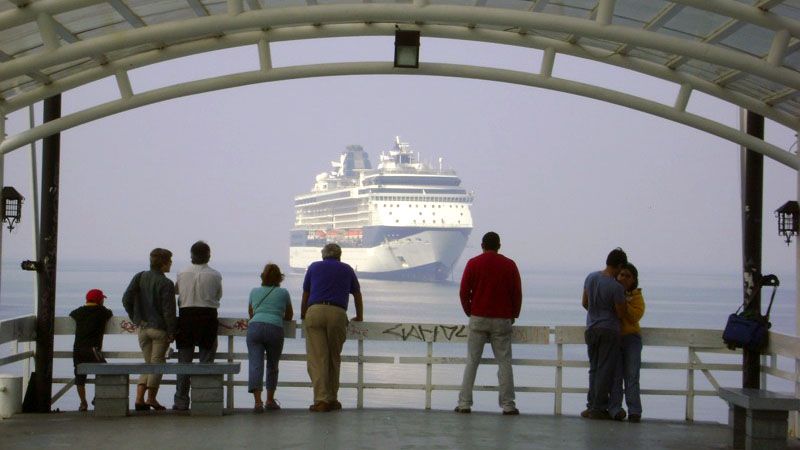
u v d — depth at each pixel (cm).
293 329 1653
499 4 1544
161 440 1334
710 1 1148
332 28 1452
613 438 1418
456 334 1653
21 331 1551
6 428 1423
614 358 1573
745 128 1585
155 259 1592
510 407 1608
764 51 1476
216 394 1554
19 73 1229
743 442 1354
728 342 1548
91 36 1547
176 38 1229
